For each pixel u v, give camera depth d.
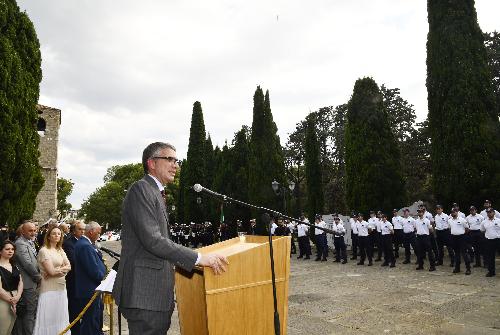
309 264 15.90
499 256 14.96
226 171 35.50
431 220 13.68
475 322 6.12
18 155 10.86
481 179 15.41
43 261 4.91
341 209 36.25
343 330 5.96
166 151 2.65
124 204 2.49
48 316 4.89
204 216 38.09
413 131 30.16
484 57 16.77
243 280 2.62
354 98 21.20
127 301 2.33
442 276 11.05
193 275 2.76
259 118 29.95
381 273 12.16
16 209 10.77
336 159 40.78
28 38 12.33
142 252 2.40
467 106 16.06
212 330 2.46
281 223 19.33
